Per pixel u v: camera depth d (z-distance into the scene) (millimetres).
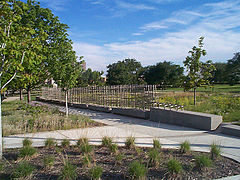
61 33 12609
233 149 5902
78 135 7641
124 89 13477
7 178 3920
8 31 5480
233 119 9867
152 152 4684
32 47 5930
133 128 9055
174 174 4000
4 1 5297
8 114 12070
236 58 49719
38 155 5203
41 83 15883
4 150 5734
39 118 9688
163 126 9484
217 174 4145
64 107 18234
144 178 3805
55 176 3973
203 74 14180
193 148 6016
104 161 4789
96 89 16328
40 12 12773
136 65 62344
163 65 54125
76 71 11656
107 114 13469
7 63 5523
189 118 9188
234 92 27844
